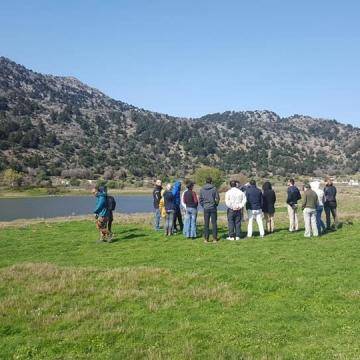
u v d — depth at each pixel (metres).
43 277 14.95
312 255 17.97
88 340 10.18
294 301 12.57
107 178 192.38
